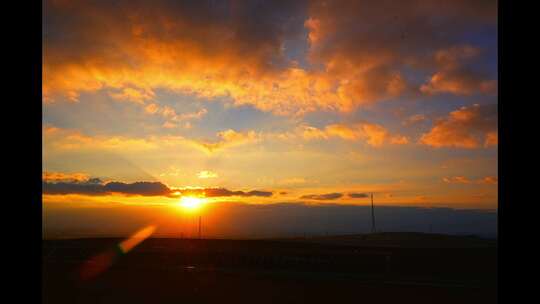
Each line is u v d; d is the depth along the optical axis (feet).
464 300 62.49
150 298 64.59
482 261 110.42
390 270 98.53
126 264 100.73
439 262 109.60
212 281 76.69
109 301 62.85
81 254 126.11
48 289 70.54
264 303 61.31
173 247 160.04
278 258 111.45
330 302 61.82
